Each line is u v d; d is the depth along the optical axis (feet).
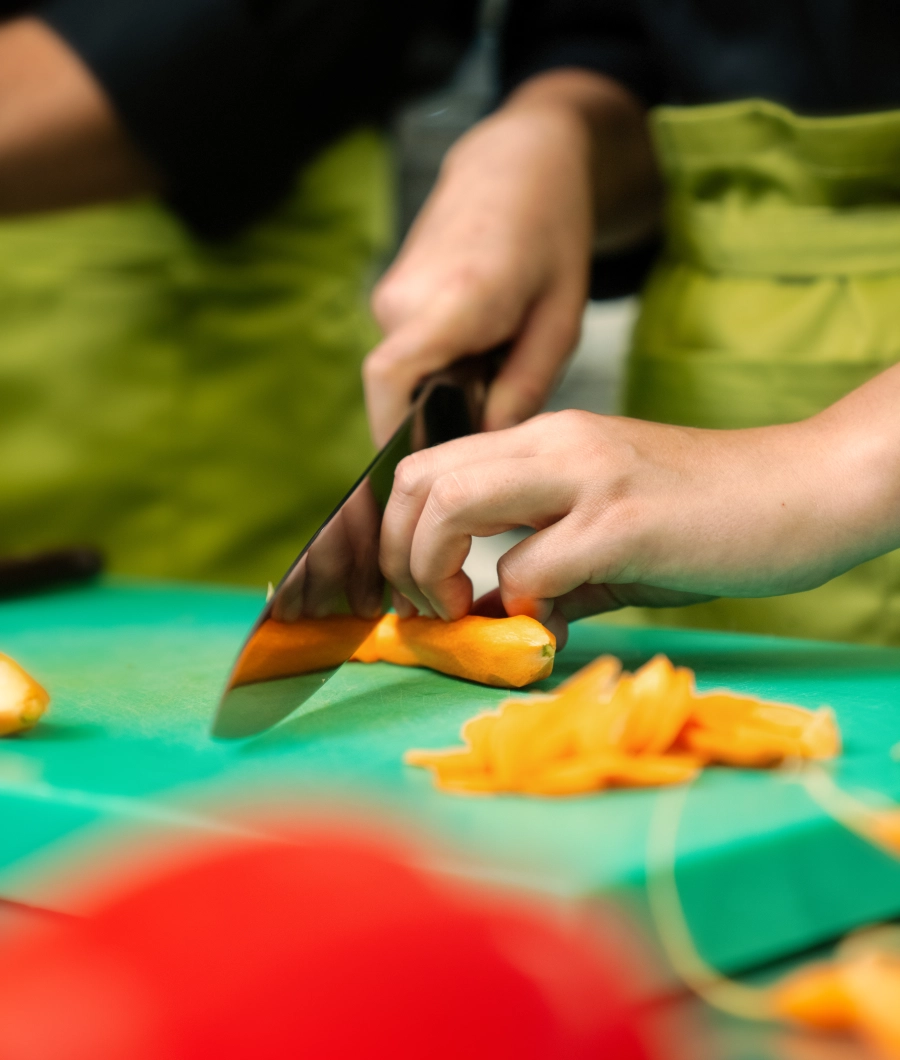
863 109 3.73
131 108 4.11
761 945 2.55
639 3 3.99
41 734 2.99
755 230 3.81
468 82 7.11
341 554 3.12
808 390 3.76
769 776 2.71
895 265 3.70
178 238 4.55
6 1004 1.61
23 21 4.15
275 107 4.25
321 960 1.66
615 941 2.48
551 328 3.72
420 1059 1.62
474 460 3.05
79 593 4.00
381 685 3.18
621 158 4.13
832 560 2.99
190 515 4.80
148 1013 1.59
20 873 2.66
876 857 2.60
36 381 4.55
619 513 2.99
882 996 2.38
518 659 3.09
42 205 4.19
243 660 2.90
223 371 4.73
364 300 5.70
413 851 2.52
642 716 2.69
